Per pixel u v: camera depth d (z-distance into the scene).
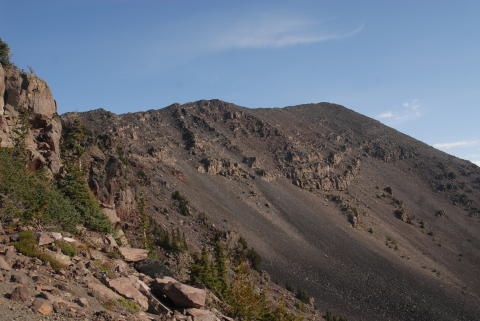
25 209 33.88
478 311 159.12
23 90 54.97
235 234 157.75
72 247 28.17
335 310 129.62
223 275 58.53
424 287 169.62
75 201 44.44
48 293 18.61
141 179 171.62
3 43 54.75
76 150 72.31
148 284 28.34
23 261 21.89
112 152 129.25
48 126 57.44
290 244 180.50
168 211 151.62
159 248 94.12
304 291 137.62
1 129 47.94
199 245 133.25
